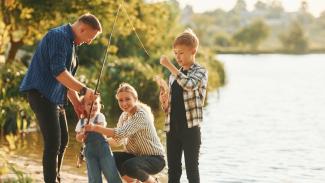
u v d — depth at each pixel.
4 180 7.50
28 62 22.33
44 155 6.87
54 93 6.84
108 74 19.62
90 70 20.39
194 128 6.83
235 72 51.69
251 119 18.97
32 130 13.81
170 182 7.04
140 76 20.05
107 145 6.87
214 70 33.03
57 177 7.29
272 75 47.31
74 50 6.94
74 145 11.89
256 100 25.98
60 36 6.73
